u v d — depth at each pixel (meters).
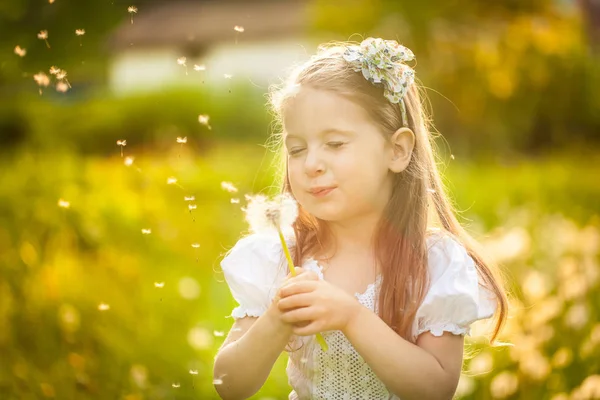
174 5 36.19
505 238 4.46
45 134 11.40
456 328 2.58
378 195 2.71
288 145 2.65
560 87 20.58
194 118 21.62
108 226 7.13
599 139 20.98
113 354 4.44
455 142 19.41
